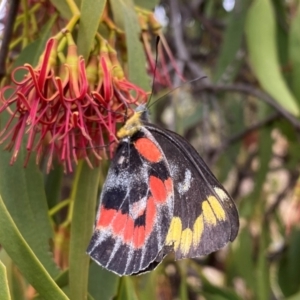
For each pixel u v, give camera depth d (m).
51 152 0.20
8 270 0.22
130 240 0.21
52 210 0.24
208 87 0.34
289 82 0.32
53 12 0.24
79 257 0.21
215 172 0.42
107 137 0.22
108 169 0.23
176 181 0.21
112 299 0.23
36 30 0.24
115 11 0.22
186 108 0.46
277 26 0.33
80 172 0.22
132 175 0.22
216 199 0.21
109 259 0.21
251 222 0.36
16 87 0.21
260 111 0.38
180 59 0.33
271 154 0.35
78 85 0.20
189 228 0.21
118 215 0.21
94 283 0.23
